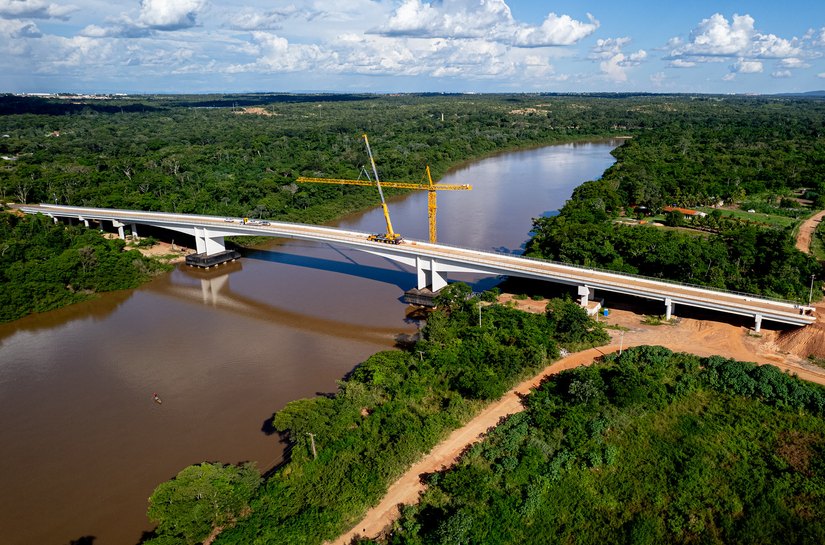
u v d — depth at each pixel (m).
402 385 98.62
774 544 67.44
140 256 180.50
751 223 195.62
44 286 152.88
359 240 162.75
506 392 98.81
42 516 77.69
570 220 179.75
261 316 144.50
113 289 164.38
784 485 74.44
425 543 66.50
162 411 101.12
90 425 97.69
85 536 74.12
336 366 116.06
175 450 90.12
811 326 109.31
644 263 143.75
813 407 87.25
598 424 86.12
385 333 131.88
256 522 70.12
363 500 73.94
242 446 90.44
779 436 83.25
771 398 90.38
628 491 75.50
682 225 199.75
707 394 94.25
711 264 140.88
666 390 95.44
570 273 135.75
